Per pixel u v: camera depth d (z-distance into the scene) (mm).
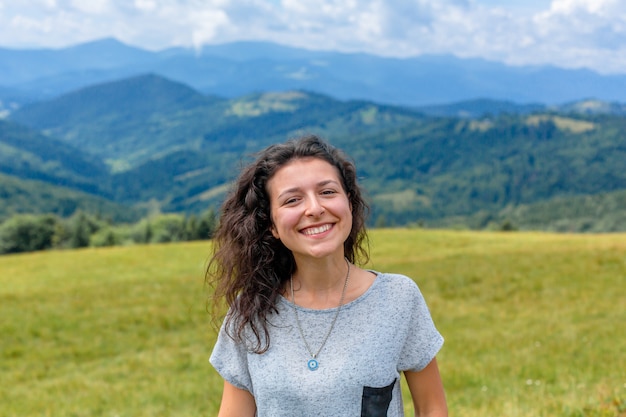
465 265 24969
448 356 12258
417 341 2654
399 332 2605
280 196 2682
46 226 96375
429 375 2738
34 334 17281
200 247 42844
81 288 24906
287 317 2656
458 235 45719
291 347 2596
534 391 8211
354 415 2486
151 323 18188
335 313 2609
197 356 14336
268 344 2621
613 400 6156
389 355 2555
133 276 32156
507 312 17375
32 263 37781
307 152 2746
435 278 22672
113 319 18672
